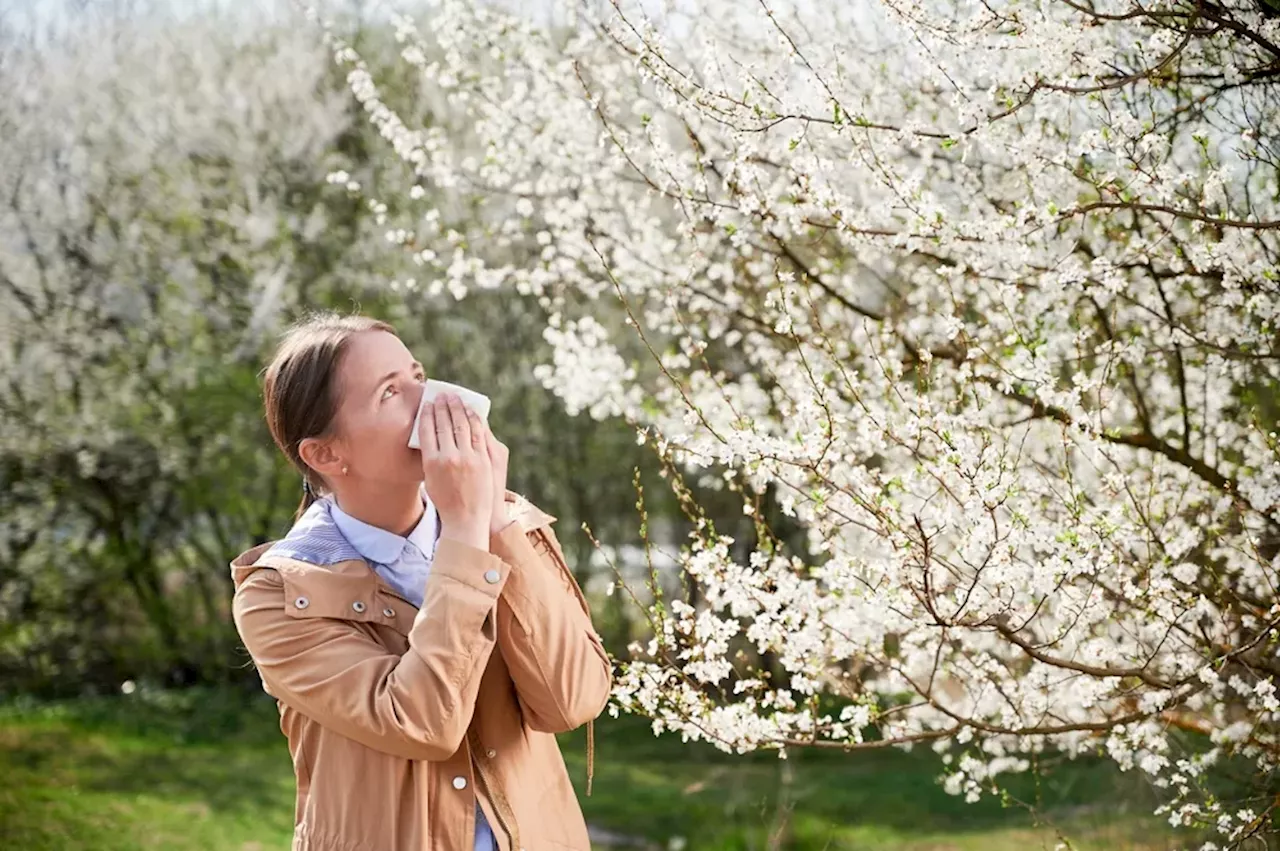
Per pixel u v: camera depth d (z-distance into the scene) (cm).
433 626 157
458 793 163
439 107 1005
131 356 1110
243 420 1127
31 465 1110
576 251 458
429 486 164
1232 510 327
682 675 300
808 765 802
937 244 313
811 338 377
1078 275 299
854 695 312
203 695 1109
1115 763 403
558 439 1125
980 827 627
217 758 917
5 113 1104
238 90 1105
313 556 168
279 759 917
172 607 1180
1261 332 319
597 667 176
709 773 804
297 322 179
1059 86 280
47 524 1149
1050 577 264
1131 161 284
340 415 168
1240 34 281
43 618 1152
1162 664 317
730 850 647
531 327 1142
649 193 388
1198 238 320
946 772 397
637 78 446
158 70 1144
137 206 1123
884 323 359
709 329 464
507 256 902
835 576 288
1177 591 298
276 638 162
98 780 845
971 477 254
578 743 928
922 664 346
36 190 1107
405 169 1027
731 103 305
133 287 1110
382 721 153
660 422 417
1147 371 382
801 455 276
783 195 386
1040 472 329
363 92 487
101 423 1099
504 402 1145
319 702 158
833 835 620
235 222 1090
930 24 289
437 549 162
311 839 161
